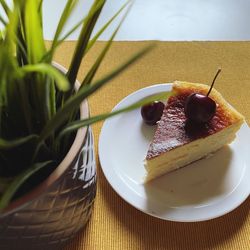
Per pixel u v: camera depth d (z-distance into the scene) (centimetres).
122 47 51
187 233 36
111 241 35
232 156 41
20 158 27
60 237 32
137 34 56
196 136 40
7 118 27
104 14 59
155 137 41
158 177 39
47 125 23
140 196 37
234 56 50
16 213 25
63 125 27
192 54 51
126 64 19
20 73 21
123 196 37
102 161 39
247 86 47
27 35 23
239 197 37
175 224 36
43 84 24
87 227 36
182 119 42
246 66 49
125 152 41
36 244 30
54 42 25
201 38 56
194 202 37
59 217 29
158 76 48
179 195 38
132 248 35
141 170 39
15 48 27
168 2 61
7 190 22
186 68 49
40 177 27
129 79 48
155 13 59
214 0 61
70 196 29
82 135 27
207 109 40
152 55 50
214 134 40
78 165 28
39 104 26
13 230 27
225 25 58
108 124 42
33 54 24
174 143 40
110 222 36
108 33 55
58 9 59
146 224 36
